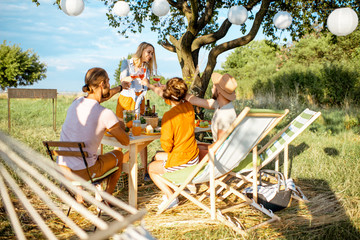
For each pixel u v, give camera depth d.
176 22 7.50
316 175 4.18
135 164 3.14
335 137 6.51
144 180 4.18
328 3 5.24
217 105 3.17
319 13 5.39
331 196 3.51
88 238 0.73
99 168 2.82
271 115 2.71
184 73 5.79
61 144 2.58
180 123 2.99
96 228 2.70
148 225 2.84
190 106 3.11
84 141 2.68
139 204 3.40
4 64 29.72
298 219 2.98
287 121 8.34
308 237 2.61
